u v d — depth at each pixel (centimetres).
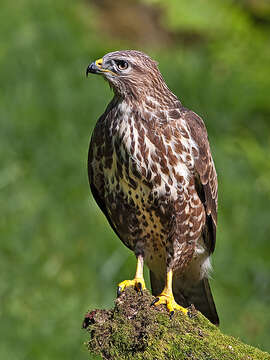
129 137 791
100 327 668
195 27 1677
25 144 1388
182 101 1562
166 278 828
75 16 1744
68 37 1669
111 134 804
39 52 1616
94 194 874
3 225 1258
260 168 1430
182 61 1656
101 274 1190
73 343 1105
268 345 1141
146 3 1709
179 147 795
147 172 794
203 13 1692
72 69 1578
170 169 795
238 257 1255
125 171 802
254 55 1712
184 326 659
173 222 820
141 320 662
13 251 1223
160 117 795
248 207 1340
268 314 1188
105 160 818
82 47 1656
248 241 1288
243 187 1374
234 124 1544
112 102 827
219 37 1728
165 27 1736
